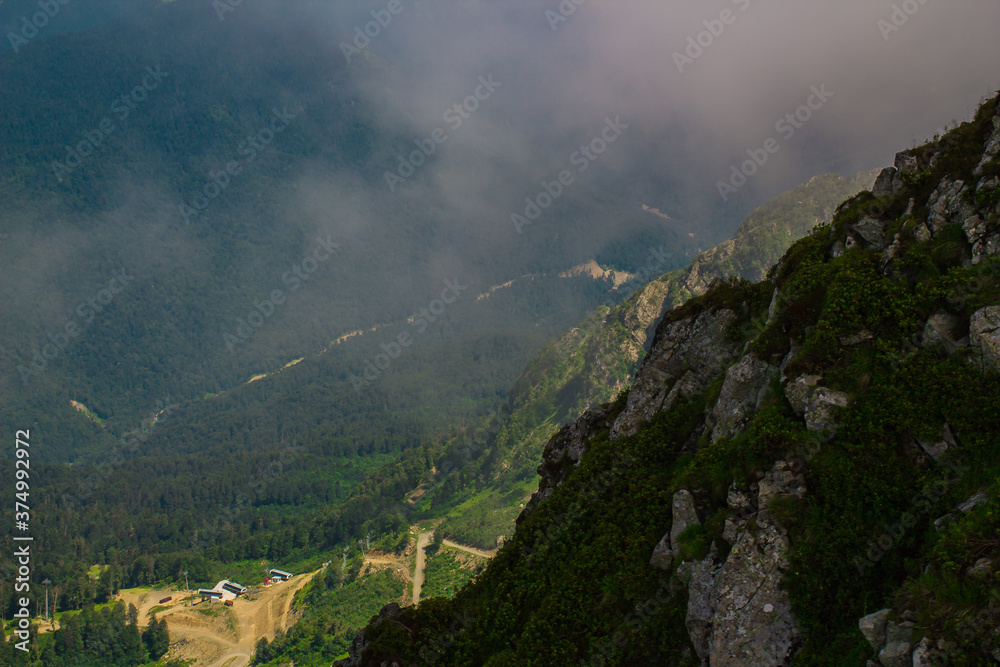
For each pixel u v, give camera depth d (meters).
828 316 28.89
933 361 25.84
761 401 30.52
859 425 26.19
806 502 26.19
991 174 27.59
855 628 23.53
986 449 23.36
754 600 25.23
